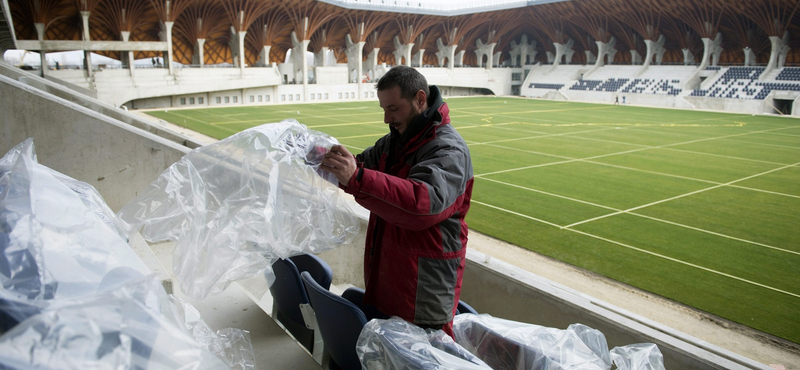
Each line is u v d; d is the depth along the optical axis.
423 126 2.45
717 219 11.70
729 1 46.62
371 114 37.06
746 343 6.28
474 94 68.88
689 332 6.51
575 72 63.59
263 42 51.09
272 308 4.32
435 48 68.38
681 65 56.12
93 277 1.30
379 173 2.14
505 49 73.56
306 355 3.05
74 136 5.78
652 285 7.95
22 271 1.21
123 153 5.99
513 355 2.49
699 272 8.51
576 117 37.19
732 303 7.37
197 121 30.78
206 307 3.63
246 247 2.75
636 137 26.39
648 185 15.20
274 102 49.78
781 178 16.50
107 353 0.92
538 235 10.36
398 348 2.09
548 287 4.11
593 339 2.54
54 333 0.87
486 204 12.78
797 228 11.05
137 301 1.08
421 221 2.18
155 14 43.12
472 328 2.67
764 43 52.03
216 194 2.75
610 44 63.53
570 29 64.44
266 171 2.69
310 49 58.59
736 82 48.94
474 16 61.34
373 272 2.65
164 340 1.05
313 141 2.84
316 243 2.94
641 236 10.36
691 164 18.88
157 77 41.75
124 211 2.80
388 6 54.22
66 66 44.69
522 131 28.39
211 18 46.06
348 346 2.74
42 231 1.39
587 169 17.61
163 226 2.78
